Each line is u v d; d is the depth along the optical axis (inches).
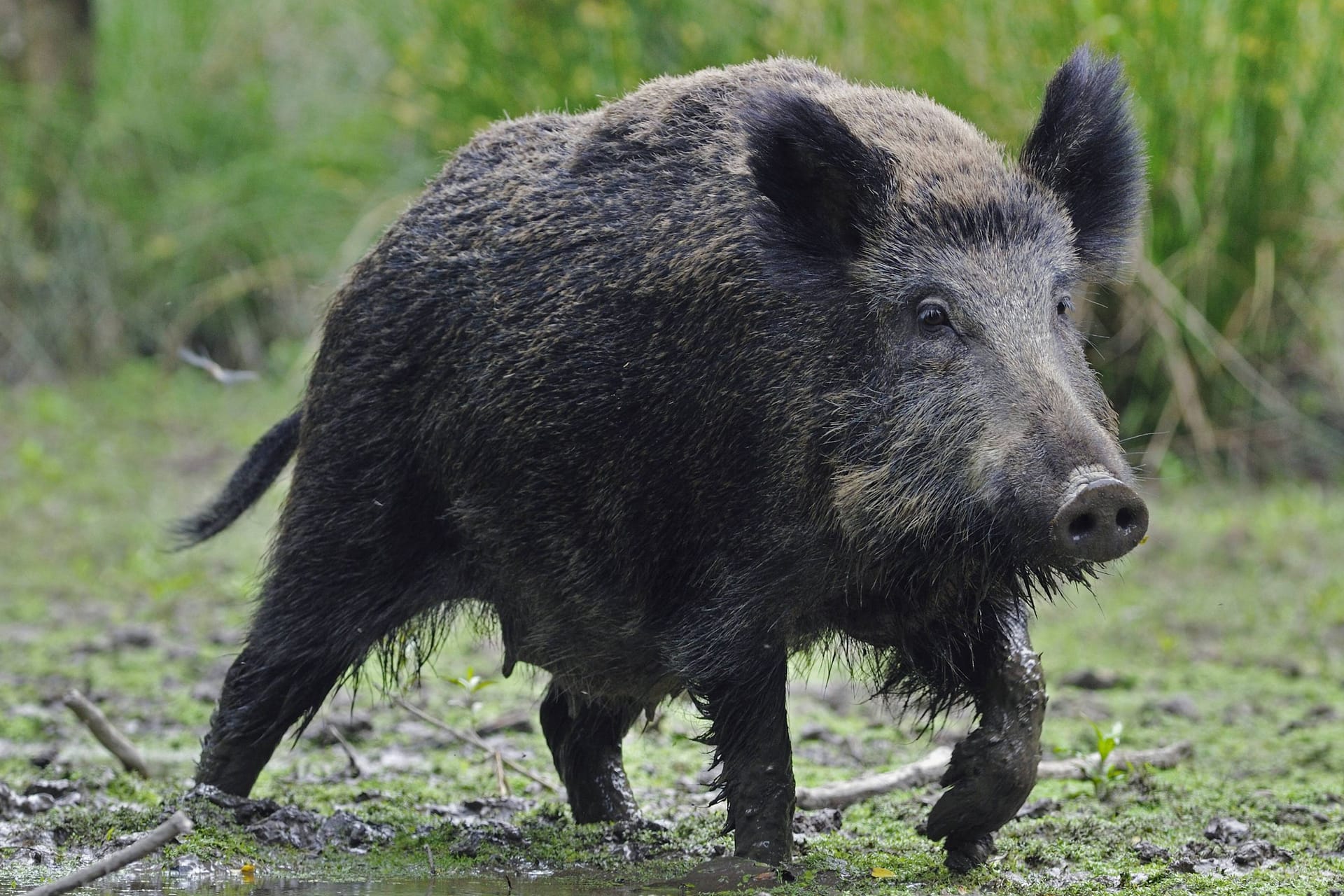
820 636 544.7
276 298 1840.6
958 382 497.0
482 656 944.3
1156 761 703.7
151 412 1678.2
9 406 1684.3
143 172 1894.7
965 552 500.4
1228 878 531.2
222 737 621.3
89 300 1862.7
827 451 509.4
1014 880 531.2
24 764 700.0
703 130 560.7
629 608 548.4
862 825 615.2
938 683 552.7
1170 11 1321.4
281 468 685.9
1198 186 1353.3
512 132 612.1
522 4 1549.0
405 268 596.1
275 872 550.9
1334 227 1395.2
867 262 514.0
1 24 1851.6
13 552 1206.9
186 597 1094.4
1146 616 1020.5
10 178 1845.5
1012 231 519.5
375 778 703.7
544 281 562.6
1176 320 1360.7
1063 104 552.7
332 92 1934.1
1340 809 627.8
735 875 515.8
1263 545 1160.2
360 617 606.9
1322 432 1418.6
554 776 714.8
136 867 551.2
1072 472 466.9
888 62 1357.0
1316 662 916.0
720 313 524.7
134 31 1940.2
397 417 592.7
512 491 562.9
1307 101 1348.4
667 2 1449.3
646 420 534.9
